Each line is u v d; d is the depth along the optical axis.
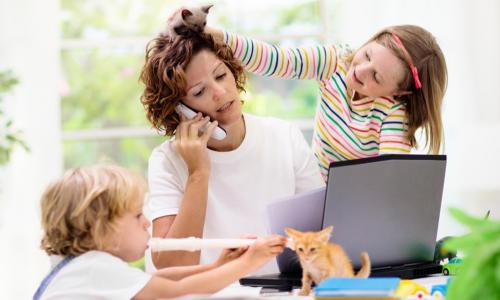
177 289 1.56
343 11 4.38
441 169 1.79
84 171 1.64
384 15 4.26
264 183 2.17
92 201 1.59
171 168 2.13
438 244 1.91
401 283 1.59
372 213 1.71
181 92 2.03
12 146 4.07
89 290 1.52
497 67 4.21
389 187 1.72
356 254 1.72
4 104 4.25
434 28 4.24
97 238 1.58
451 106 4.23
